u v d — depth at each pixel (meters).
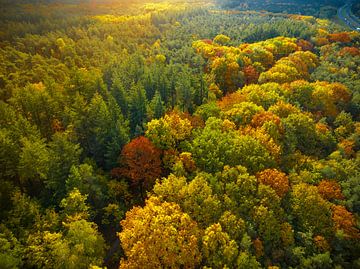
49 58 149.88
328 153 90.12
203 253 55.88
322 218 64.88
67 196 61.75
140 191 76.56
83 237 53.72
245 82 128.25
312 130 90.38
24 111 87.62
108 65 121.31
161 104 91.88
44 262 51.12
